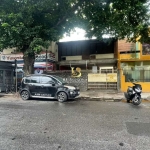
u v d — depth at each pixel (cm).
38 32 1138
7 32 1073
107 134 484
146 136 470
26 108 835
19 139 444
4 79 1473
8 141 430
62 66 2252
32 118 647
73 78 1625
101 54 2103
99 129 527
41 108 840
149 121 618
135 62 1861
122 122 604
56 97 1062
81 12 1371
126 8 1163
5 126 551
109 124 579
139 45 1806
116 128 537
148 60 1786
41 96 1091
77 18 1334
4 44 1145
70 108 847
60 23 1341
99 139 447
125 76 1609
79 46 2180
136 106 919
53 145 407
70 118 652
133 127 548
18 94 1262
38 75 1125
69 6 1264
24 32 1091
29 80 1127
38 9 1141
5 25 1012
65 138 452
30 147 395
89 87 1652
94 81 1645
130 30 1171
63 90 1048
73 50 2205
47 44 1127
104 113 741
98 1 1248
